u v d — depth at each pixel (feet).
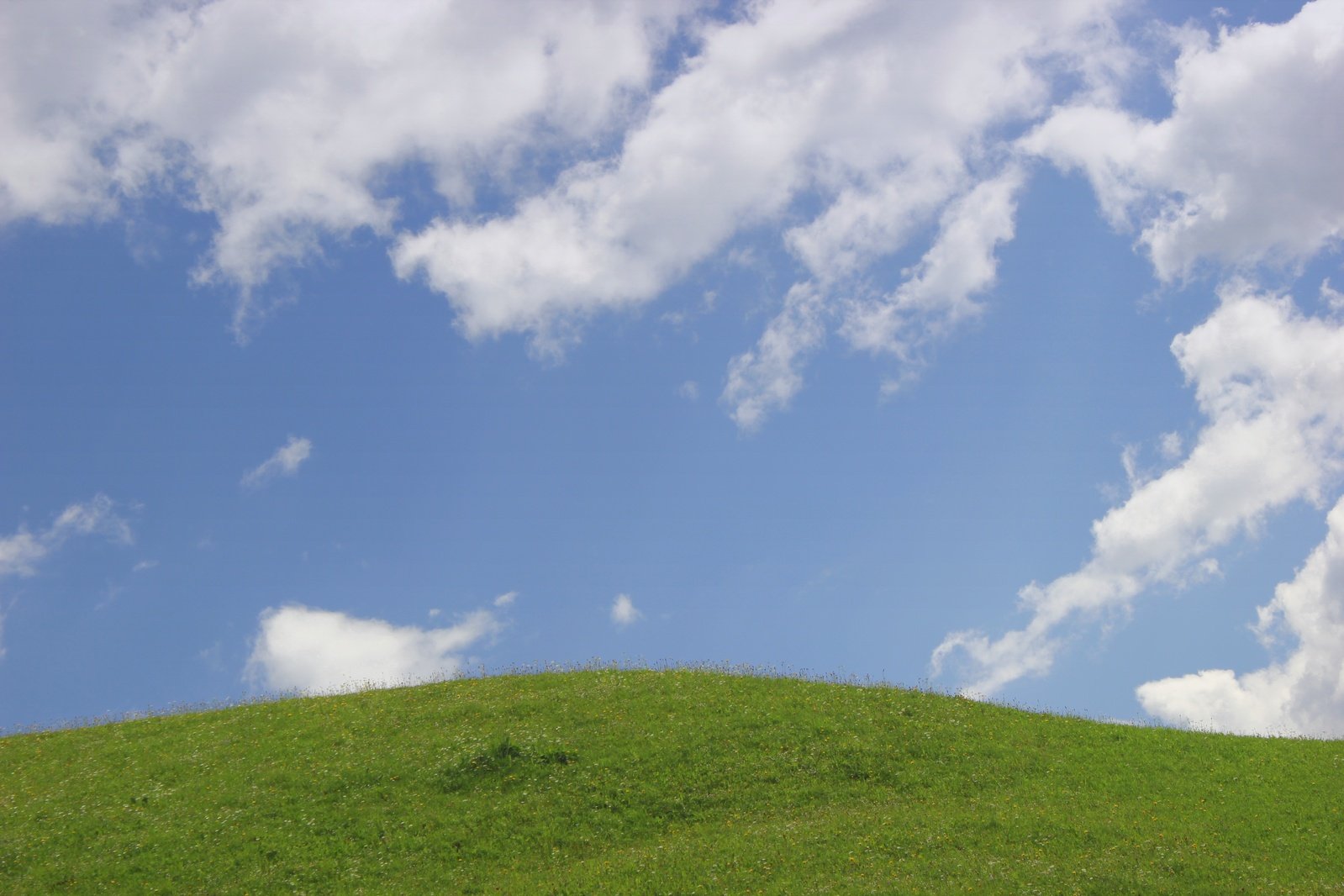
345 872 96.73
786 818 107.14
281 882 94.68
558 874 94.68
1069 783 116.47
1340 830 102.78
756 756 119.96
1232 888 86.94
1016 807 107.45
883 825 102.17
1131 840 98.17
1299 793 113.29
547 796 110.83
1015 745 127.75
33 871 94.84
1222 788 115.24
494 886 93.09
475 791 112.27
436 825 105.19
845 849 96.12
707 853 96.68
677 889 88.99
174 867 96.53
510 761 117.39
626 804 109.60
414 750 121.49
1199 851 95.76
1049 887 86.74
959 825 102.06
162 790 112.68
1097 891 86.22
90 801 110.11
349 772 115.65
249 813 106.73
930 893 84.99
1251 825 104.27
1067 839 98.22
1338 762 123.95
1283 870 92.17
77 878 93.86
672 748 120.98
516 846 101.81
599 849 101.55
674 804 109.70
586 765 117.19
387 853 100.42
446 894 92.38
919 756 122.72
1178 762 124.47
